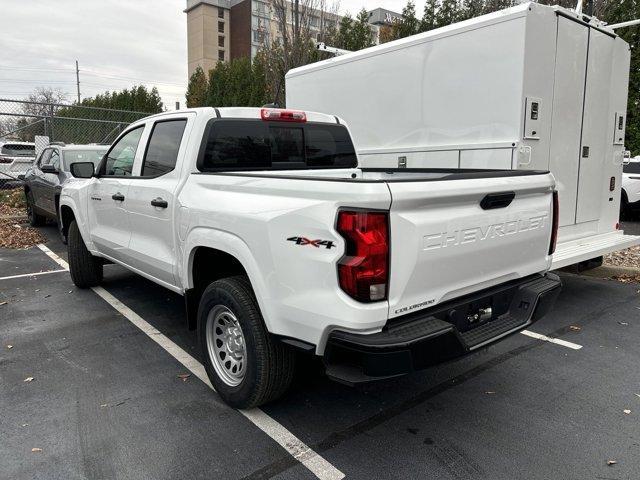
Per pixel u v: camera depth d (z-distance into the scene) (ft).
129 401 11.92
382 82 20.77
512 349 15.26
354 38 54.75
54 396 12.14
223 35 242.17
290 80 26.08
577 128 18.47
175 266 13.12
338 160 16.61
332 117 16.69
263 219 9.80
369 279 8.39
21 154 50.26
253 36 230.27
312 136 15.80
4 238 31.99
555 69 16.98
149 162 14.80
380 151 21.16
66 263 25.96
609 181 20.80
